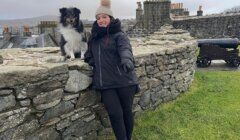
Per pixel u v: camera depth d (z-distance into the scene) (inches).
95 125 107.1
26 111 81.0
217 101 162.6
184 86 177.8
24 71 78.5
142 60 127.2
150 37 227.8
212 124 129.2
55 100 89.0
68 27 103.1
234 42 330.6
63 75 90.5
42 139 86.6
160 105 148.4
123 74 91.8
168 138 115.2
